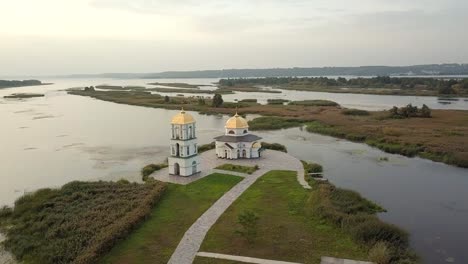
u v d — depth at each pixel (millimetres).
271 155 88000
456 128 119688
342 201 57344
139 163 83188
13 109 186250
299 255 40781
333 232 46562
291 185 65000
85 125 136250
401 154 94125
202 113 170625
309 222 49594
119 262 39344
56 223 48406
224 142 84625
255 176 70375
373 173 76688
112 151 95000
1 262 40562
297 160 83062
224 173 72000
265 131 127938
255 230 46375
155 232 46406
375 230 44625
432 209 56969
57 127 131750
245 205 55562
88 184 63312
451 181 71125
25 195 60375
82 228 46281
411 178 73188
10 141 107500
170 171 70875
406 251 42094
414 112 147500
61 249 41531
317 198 56406
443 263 40938
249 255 40750
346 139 113125
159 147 99375
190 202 56781
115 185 63062
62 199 56812
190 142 69938
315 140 111688
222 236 45281
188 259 39906
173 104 198875
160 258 40094
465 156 84375
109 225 47031
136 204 54031
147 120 149000
